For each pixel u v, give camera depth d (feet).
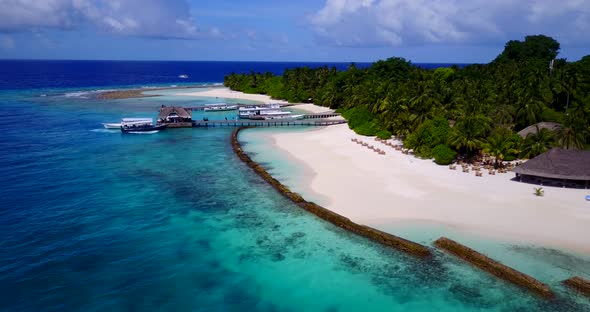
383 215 127.13
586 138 177.88
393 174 167.84
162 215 131.95
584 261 100.17
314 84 469.57
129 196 148.46
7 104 413.39
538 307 86.07
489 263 97.66
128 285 94.38
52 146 228.22
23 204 138.92
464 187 149.89
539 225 117.80
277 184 156.46
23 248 108.78
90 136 260.62
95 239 115.14
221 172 179.32
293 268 101.91
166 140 252.01
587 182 145.48
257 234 119.14
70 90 591.78
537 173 147.95
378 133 241.76
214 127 298.76
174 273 99.60
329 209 132.57
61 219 127.54
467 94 252.62
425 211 129.18
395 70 410.93
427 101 218.38
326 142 235.61
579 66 256.52
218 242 114.62
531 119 206.69
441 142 188.34
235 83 615.57
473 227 117.80
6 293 89.61
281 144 235.40
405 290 92.99
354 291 93.09
